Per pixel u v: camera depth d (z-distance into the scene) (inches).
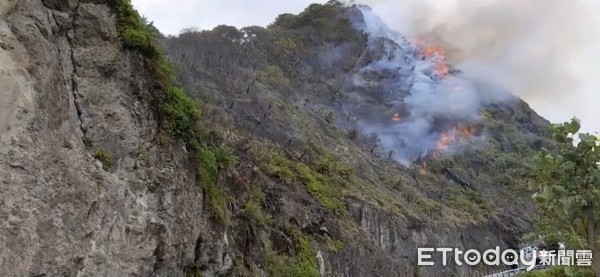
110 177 460.1
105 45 515.2
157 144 541.0
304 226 1098.7
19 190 351.3
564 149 257.6
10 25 389.7
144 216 488.1
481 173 2807.6
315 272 964.0
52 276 365.7
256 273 759.1
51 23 461.4
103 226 432.8
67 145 419.8
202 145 654.5
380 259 1309.1
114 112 500.4
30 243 350.9
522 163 2928.2
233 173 902.4
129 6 552.7
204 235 601.3
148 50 562.3
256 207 848.3
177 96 593.9
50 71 417.1
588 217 253.9
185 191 565.0
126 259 454.9
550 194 256.8
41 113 390.3
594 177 248.4
